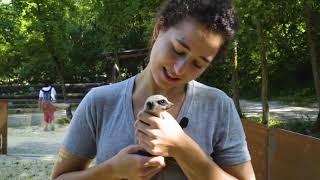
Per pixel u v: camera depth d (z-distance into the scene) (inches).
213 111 79.9
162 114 70.6
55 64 1263.5
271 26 734.5
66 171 81.7
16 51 1352.1
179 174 75.6
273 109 1162.6
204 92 80.2
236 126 82.4
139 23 1004.6
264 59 762.8
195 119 78.8
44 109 844.6
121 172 70.8
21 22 1224.8
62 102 1278.3
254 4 637.3
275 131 245.9
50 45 1208.2
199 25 69.0
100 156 79.5
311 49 756.6
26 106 1187.9
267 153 256.2
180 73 69.9
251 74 1425.9
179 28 70.3
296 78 1509.6
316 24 731.4
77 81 1619.1
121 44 1206.9
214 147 81.8
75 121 82.2
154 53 73.1
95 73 1619.1
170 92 78.6
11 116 957.8
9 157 561.9
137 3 878.4
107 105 80.1
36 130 840.9
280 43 872.3
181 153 70.6
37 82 1565.0
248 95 1507.1
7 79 1553.9
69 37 1346.0
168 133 69.2
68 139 82.2
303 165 215.0
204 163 72.4
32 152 603.5
